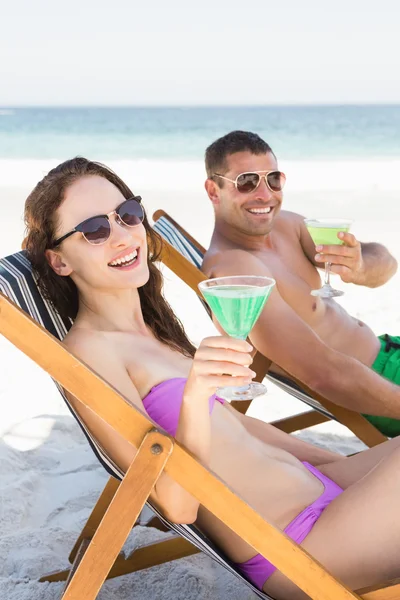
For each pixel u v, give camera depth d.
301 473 2.12
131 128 31.98
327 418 3.19
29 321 1.61
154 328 2.35
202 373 1.61
